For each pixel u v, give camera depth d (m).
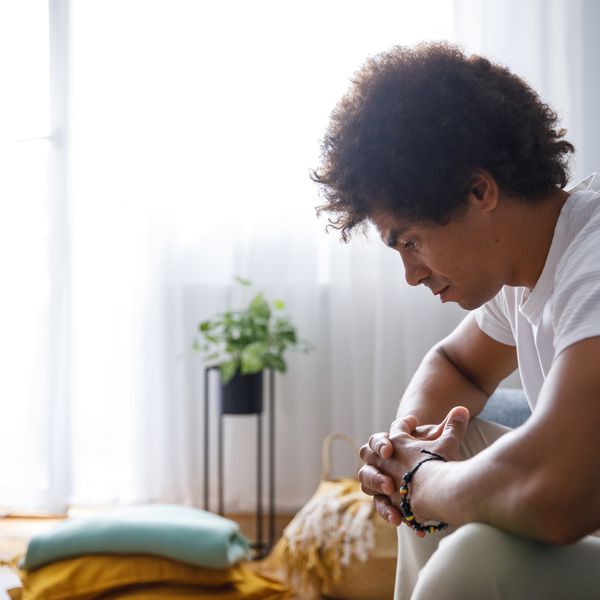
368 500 2.11
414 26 2.77
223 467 2.94
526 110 0.98
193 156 2.90
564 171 1.02
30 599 2.01
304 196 2.85
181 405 2.93
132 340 2.92
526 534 0.79
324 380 2.90
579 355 0.80
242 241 2.88
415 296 2.74
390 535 2.05
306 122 2.83
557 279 0.94
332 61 2.81
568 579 0.79
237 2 2.86
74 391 2.95
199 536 2.03
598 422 0.76
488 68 1.01
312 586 2.11
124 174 2.91
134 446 2.93
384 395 2.77
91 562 2.04
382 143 0.95
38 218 2.93
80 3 2.92
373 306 2.81
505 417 1.39
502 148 0.95
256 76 2.86
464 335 1.34
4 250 2.95
